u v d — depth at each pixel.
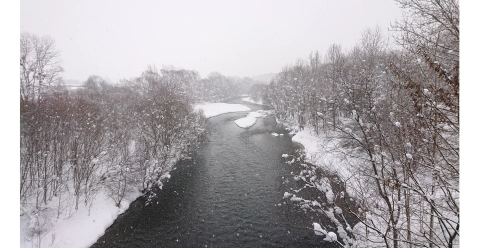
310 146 32.31
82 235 15.62
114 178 20.94
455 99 6.06
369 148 10.23
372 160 9.72
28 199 16.81
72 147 18.92
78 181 18.28
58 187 18.97
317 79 38.47
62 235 15.31
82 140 19.81
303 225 16.34
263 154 32.28
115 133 24.50
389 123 9.77
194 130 37.62
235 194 21.22
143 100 30.34
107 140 23.52
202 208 19.16
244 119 60.66
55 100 21.64
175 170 27.30
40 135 17.27
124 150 23.67
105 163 22.72
